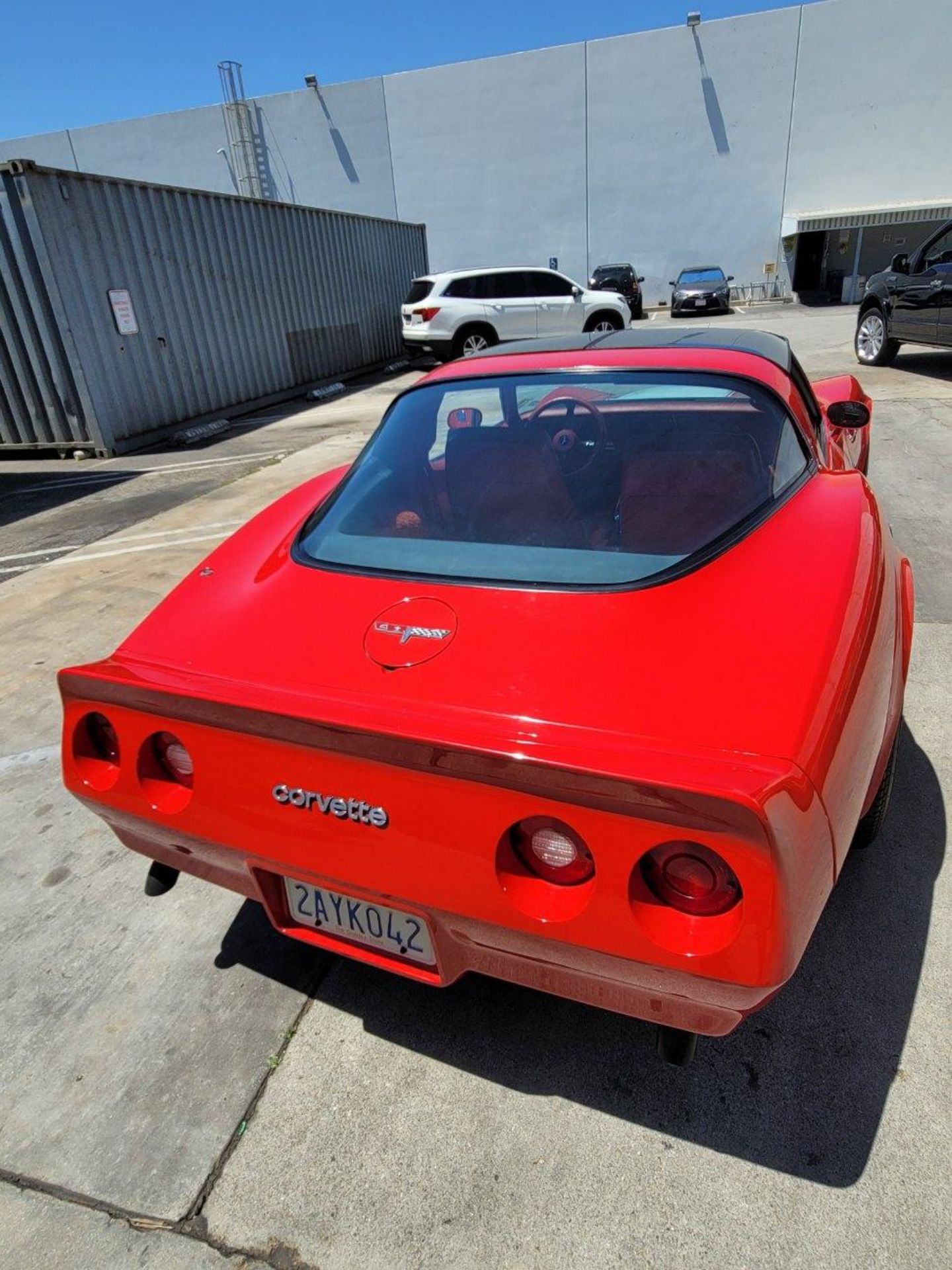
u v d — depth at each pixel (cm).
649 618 148
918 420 719
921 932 199
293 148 2967
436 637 153
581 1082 170
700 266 2795
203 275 1043
